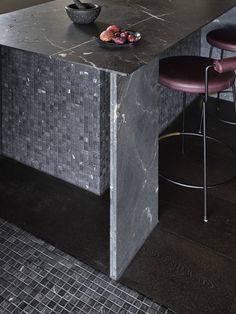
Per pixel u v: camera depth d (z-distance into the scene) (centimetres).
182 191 255
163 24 210
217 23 349
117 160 173
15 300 183
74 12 203
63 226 228
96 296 185
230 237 220
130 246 200
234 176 268
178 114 343
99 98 226
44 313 177
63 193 254
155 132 202
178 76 220
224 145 297
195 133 295
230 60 196
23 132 271
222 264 203
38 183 263
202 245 214
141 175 197
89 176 252
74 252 210
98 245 214
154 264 202
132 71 149
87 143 243
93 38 185
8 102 270
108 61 158
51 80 240
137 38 178
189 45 337
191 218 233
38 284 191
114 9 240
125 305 181
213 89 215
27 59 245
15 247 212
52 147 261
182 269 199
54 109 247
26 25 205
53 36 188
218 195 252
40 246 213
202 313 177
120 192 181
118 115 166
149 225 219
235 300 184
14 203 246
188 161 285
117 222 183
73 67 226
